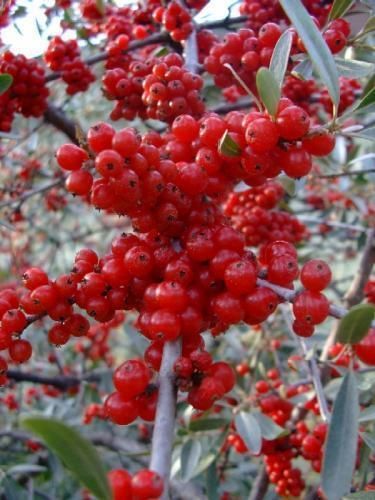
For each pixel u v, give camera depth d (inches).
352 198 11.5
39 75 7.7
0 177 15.1
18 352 4.6
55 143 16.0
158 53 8.3
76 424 10.9
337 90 4.3
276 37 6.1
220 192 4.8
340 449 4.2
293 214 11.1
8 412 13.8
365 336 4.2
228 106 8.6
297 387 8.3
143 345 10.4
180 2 8.0
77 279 4.7
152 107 6.4
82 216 18.0
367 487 6.1
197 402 4.3
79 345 13.6
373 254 8.8
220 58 6.6
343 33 6.1
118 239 4.8
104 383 11.9
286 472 7.4
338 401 4.3
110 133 4.2
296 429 7.5
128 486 3.3
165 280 4.5
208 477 7.5
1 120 7.8
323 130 4.3
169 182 4.5
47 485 11.3
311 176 10.1
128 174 4.2
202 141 4.5
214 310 4.4
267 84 4.0
